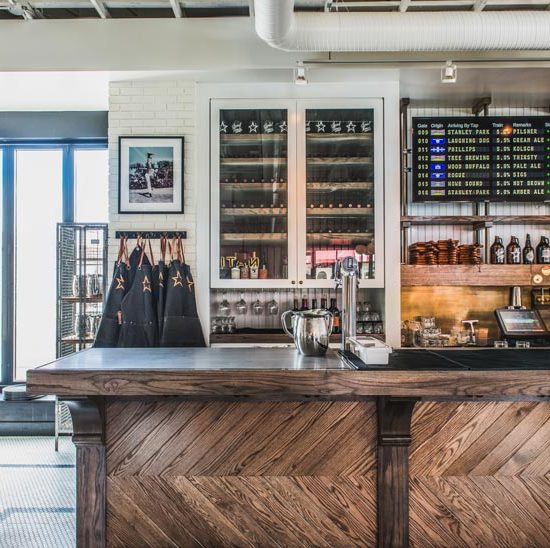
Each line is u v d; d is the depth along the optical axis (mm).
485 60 3432
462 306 4203
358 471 2166
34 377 1996
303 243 3799
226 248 3885
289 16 2549
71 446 3959
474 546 2166
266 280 3783
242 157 3865
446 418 2174
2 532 2617
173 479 2178
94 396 2080
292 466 2172
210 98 3781
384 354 2113
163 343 3580
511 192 4039
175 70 3580
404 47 2861
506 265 3895
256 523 2170
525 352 2506
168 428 2176
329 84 3760
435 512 2168
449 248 3920
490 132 4039
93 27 3570
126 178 3791
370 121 3840
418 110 4285
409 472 2162
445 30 2773
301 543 2168
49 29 3574
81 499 2150
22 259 4715
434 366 2078
